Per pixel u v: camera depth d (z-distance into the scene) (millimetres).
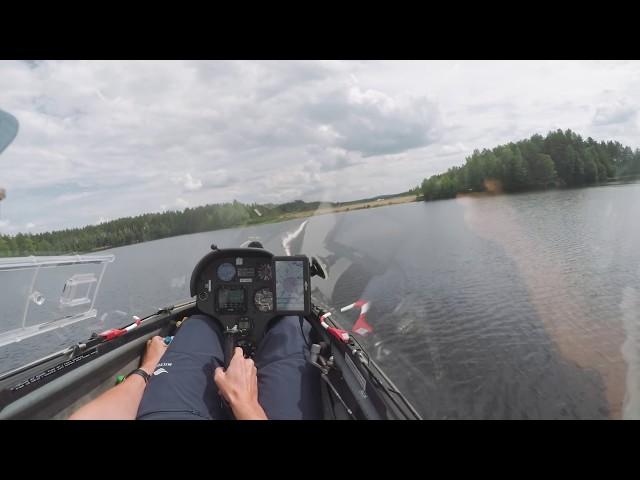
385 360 6047
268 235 7629
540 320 6957
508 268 9367
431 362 5766
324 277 3342
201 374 2389
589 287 7680
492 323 6914
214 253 3482
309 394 2340
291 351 2818
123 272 17688
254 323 3463
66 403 2443
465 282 9297
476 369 5598
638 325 5988
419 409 4801
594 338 5844
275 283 3178
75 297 3525
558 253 9508
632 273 7852
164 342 3486
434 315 7746
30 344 3678
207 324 3193
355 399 2383
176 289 12180
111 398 2133
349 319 7223
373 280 9805
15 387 2213
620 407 4285
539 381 5086
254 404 1904
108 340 3047
